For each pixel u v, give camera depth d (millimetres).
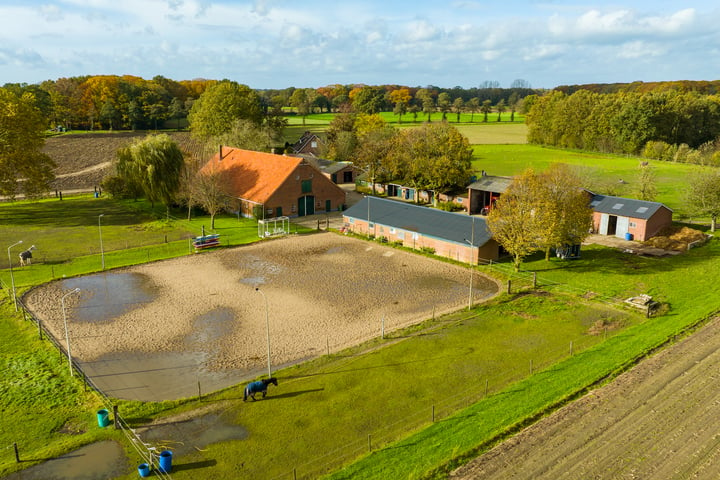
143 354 34562
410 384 30453
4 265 52844
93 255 55906
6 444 25391
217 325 38875
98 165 113500
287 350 35000
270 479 22750
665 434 24781
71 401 29172
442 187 76750
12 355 34281
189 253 56562
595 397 28172
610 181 91875
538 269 50656
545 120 154750
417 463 23203
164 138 76125
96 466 23797
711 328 36125
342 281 48031
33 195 77750
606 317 39625
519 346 35125
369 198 67312
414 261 53750
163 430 26500
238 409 28266
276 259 54625
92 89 173000
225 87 117938
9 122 71125
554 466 22812
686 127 133875
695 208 62406
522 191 48219
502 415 26766
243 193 74562
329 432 26078
